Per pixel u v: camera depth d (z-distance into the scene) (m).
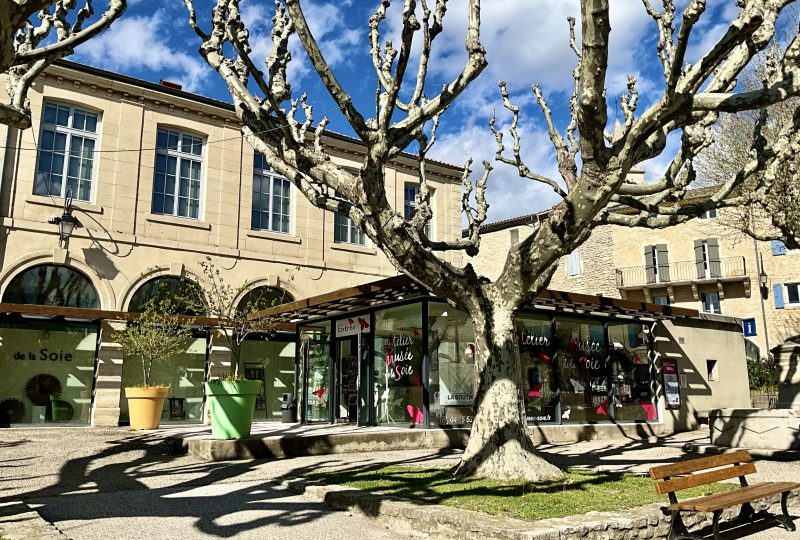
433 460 9.95
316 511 6.41
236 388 10.49
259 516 6.15
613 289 34.50
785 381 13.31
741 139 16.53
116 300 16.30
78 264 15.87
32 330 15.36
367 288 12.20
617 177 6.80
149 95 17.50
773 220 12.32
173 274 17.23
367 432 11.77
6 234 15.02
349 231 21.31
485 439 7.76
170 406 16.91
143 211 17.09
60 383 15.54
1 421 14.77
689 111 6.65
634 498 6.25
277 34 9.53
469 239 10.79
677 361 17.08
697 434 15.85
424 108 7.29
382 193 7.41
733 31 6.17
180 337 15.64
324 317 16.09
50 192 15.93
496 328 8.03
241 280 18.44
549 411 14.46
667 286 34.03
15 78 6.88
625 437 15.08
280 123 8.17
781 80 6.40
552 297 13.00
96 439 12.18
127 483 7.96
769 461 10.66
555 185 10.62
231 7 7.58
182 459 10.07
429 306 12.96
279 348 19.00
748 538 5.75
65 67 16.12
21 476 8.32
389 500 6.05
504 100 11.30
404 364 13.27
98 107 16.77
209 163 18.45
